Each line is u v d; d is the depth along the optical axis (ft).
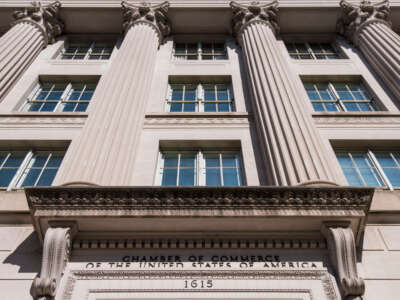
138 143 36.78
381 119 41.29
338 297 21.38
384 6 60.23
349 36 60.59
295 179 29.14
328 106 46.96
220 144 38.50
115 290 21.98
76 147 33.63
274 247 24.31
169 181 34.81
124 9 61.05
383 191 31.01
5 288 22.98
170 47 59.47
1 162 37.17
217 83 50.70
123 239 24.59
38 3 61.36
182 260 23.59
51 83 50.60
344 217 23.95
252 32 55.42
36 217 23.91
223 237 24.66
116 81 42.19
